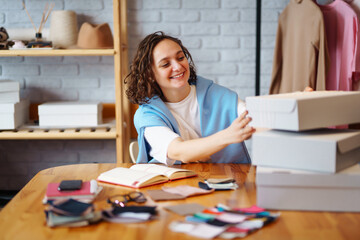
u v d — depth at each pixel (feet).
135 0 9.77
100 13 9.78
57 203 3.61
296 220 3.47
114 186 4.48
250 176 4.84
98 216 3.51
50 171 5.17
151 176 4.53
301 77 8.60
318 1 8.71
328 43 8.48
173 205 3.81
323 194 3.66
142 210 3.59
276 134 3.90
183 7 9.84
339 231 3.24
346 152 3.78
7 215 3.69
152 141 5.58
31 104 9.95
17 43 8.71
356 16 7.97
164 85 6.09
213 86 6.63
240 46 9.99
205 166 5.37
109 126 8.95
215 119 6.42
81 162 10.21
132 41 9.88
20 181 10.23
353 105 4.22
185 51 6.63
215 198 4.03
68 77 10.02
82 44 8.75
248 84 10.11
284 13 9.00
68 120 8.87
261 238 3.12
